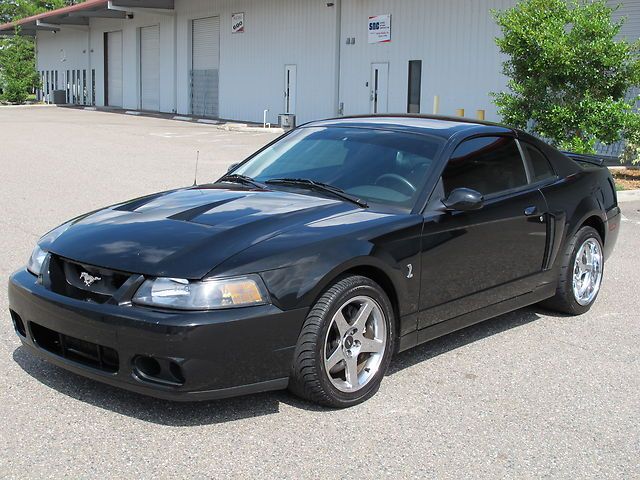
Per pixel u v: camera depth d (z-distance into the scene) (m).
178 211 4.41
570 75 13.87
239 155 18.69
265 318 3.71
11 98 50.88
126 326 3.62
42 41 56.28
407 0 24.27
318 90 28.67
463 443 3.80
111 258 3.84
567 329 5.76
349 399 4.12
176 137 24.25
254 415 3.98
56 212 9.97
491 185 5.15
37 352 4.14
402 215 4.47
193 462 3.47
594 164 6.56
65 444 3.60
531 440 3.87
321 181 4.89
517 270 5.31
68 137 23.25
